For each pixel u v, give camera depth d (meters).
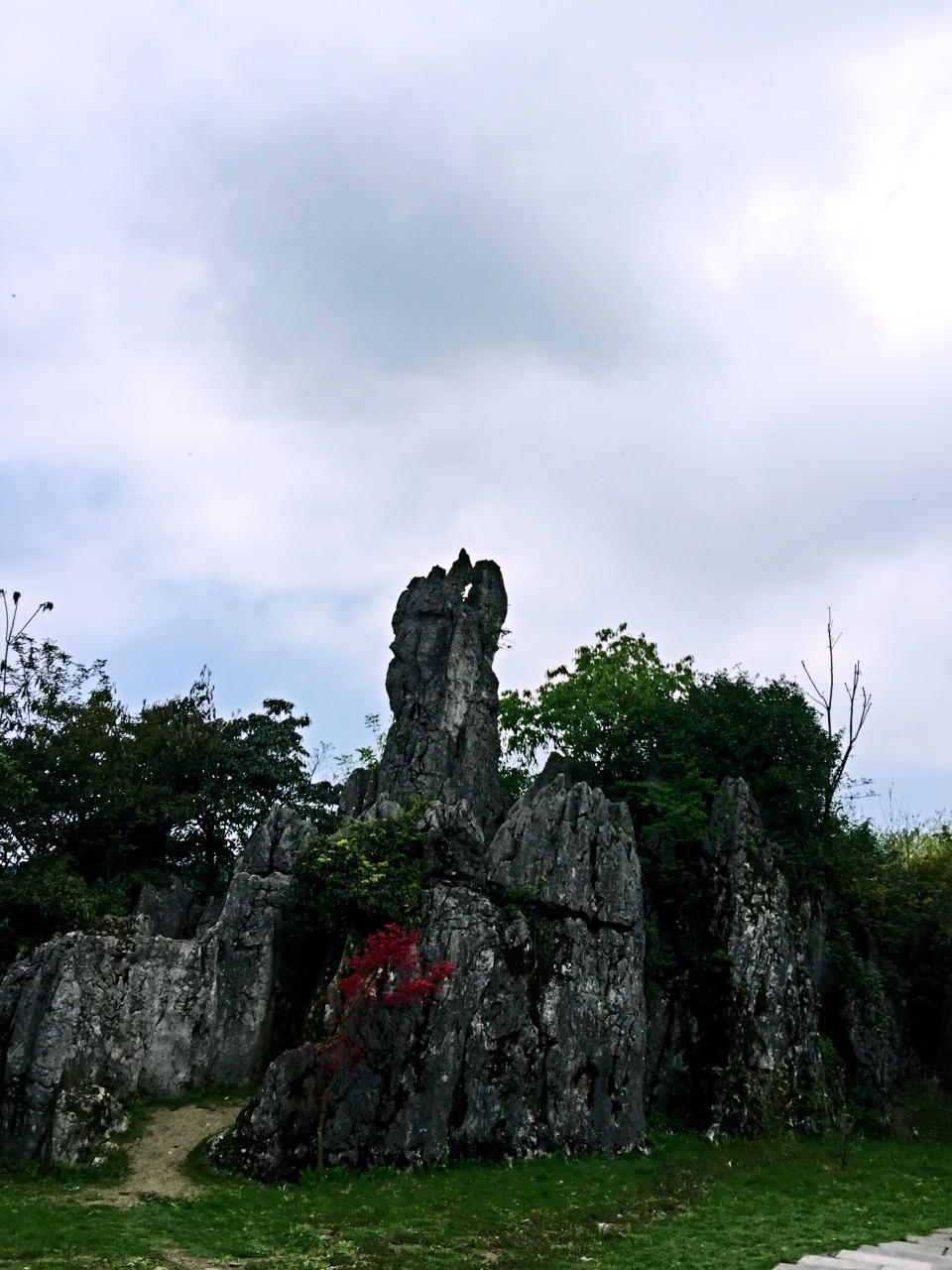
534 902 35.03
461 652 44.75
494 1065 31.69
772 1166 32.25
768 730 45.91
